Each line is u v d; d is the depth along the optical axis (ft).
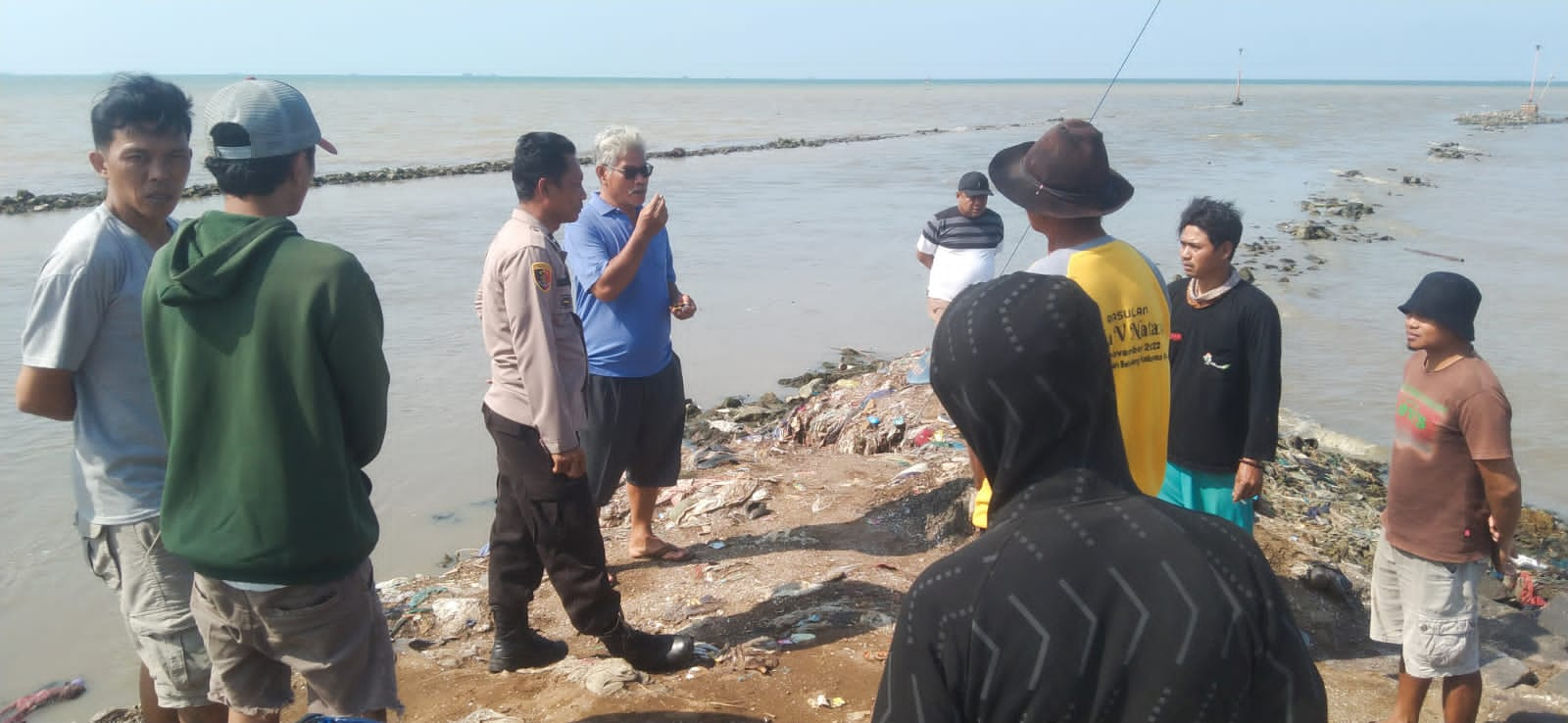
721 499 22.58
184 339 9.36
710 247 66.03
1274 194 91.40
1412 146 151.74
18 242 63.10
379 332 9.78
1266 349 14.60
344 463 9.73
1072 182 10.23
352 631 10.15
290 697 10.88
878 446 27.48
